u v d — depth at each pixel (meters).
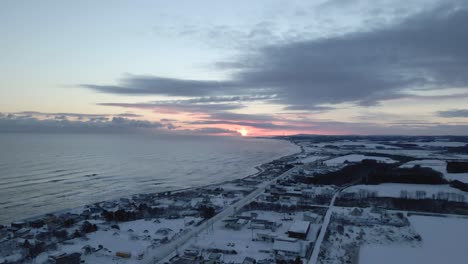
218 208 135.88
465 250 80.81
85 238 96.44
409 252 78.50
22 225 110.38
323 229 103.19
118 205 141.75
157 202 148.50
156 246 90.88
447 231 96.88
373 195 152.62
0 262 79.25
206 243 92.19
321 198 148.38
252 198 157.12
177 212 130.50
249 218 117.75
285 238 91.81
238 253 85.69
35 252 84.81
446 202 138.50
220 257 82.31
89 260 81.25
